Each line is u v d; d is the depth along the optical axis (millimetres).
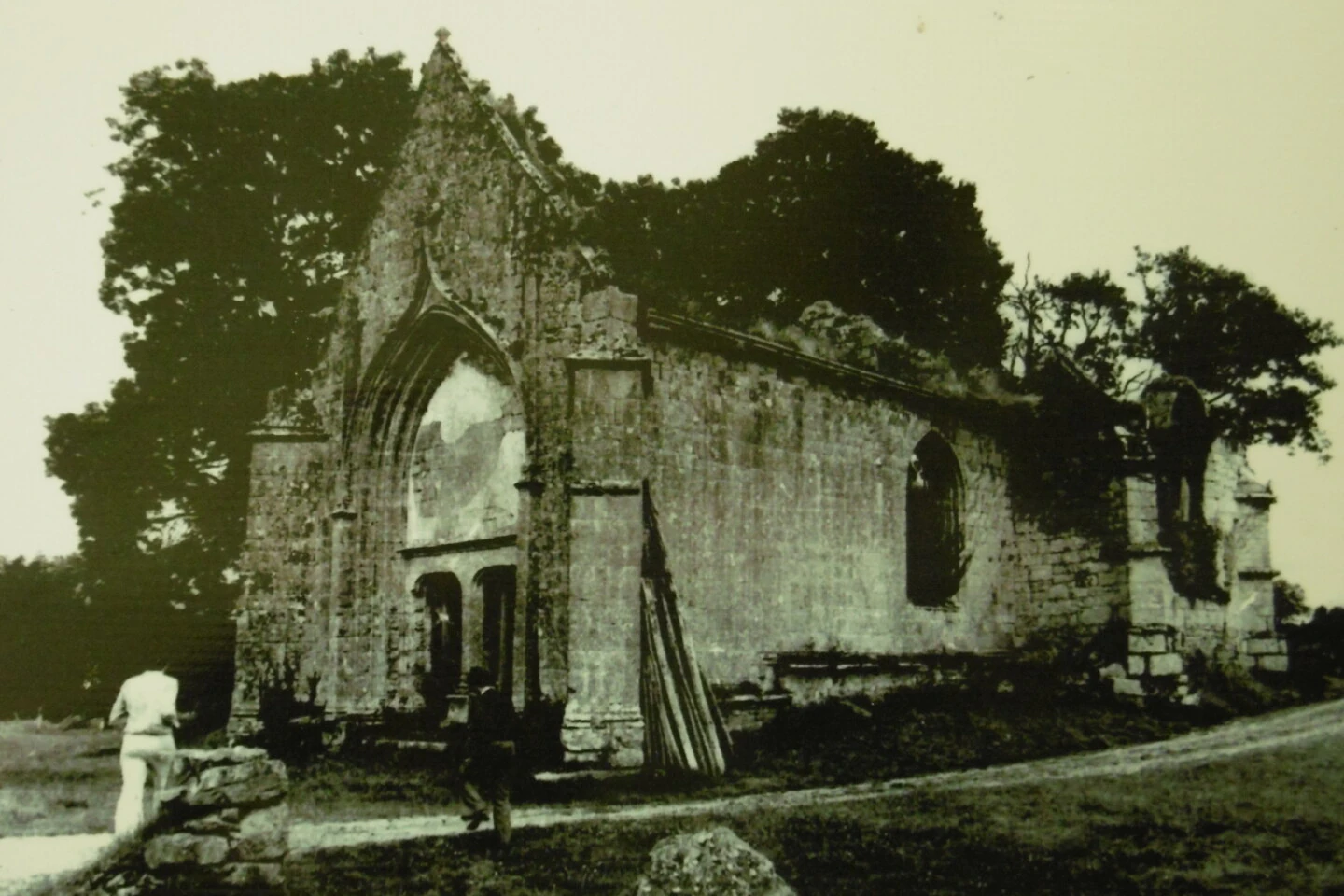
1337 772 15242
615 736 16812
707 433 19797
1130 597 23391
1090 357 33156
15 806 15586
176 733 25516
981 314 36500
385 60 32750
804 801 14711
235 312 31797
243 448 31297
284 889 9961
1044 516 25188
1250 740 18281
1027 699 22531
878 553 22641
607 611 17281
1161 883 10859
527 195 20000
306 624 22469
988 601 24953
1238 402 29219
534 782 15711
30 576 32031
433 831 13164
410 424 22562
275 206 32719
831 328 24859
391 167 23047
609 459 17750
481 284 20516
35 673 30984
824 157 35531
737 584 19734
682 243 35406
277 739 21234
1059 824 12953
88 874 9578
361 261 23359
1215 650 24453
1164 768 15984
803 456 21484
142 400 30969
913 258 36062
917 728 19547
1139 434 24188
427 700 21422
